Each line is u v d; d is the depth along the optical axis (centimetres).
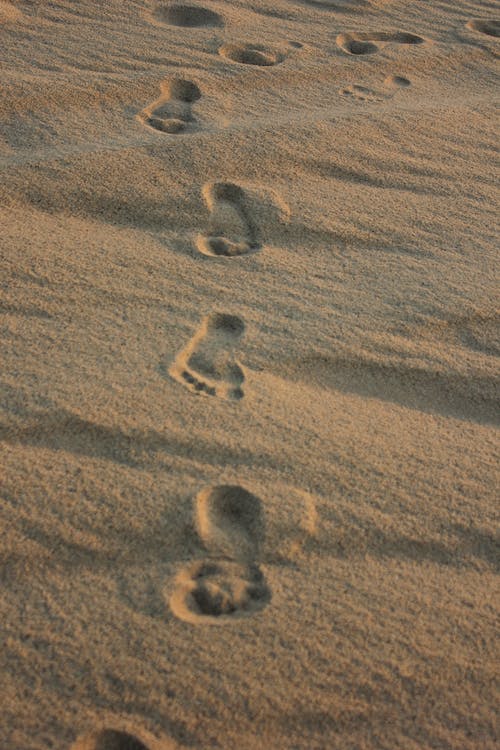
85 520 137
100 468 146
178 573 132
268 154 242
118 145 235
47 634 122
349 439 160
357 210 228
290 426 160
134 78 272
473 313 198
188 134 246
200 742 113
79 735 111
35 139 235
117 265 196
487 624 133
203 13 326
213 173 231
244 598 130
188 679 118
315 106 277
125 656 120
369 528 143
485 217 235
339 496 148
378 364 181
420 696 122
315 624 127
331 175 241
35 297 182
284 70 297
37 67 268
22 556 131
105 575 131
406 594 135
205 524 140
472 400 178
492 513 151
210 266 201
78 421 154
